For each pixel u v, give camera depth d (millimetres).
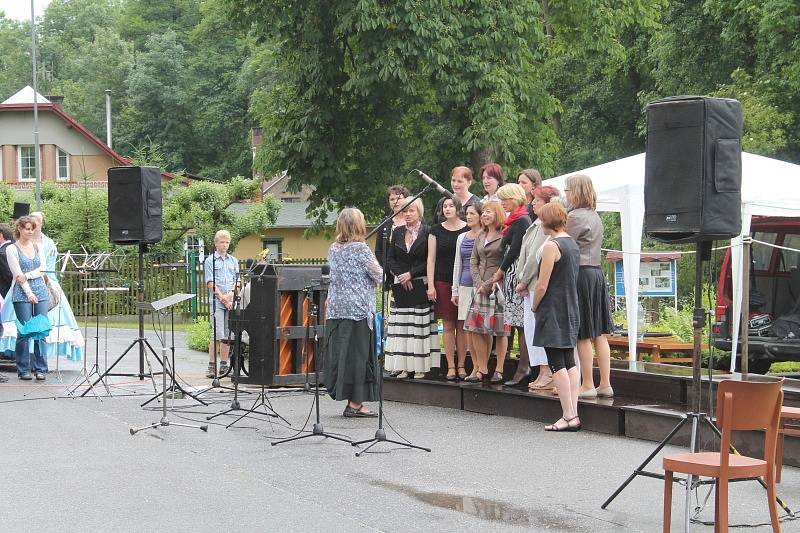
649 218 7574
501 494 7293
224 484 7664
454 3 22875
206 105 61781
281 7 24328
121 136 63812
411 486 7559
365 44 22688
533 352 10156
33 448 9117
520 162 25000
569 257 9305
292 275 12766
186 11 71250
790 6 27406
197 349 19969
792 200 11836
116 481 7781
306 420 10492
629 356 12625
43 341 14148
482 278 10844
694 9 33281
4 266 13898
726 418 5832
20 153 46062
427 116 28609
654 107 7523
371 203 26375
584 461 8383
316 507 6945
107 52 71938
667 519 6039
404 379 11805
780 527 6344
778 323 13516
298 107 25172
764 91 29359
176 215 32031
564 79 39781
